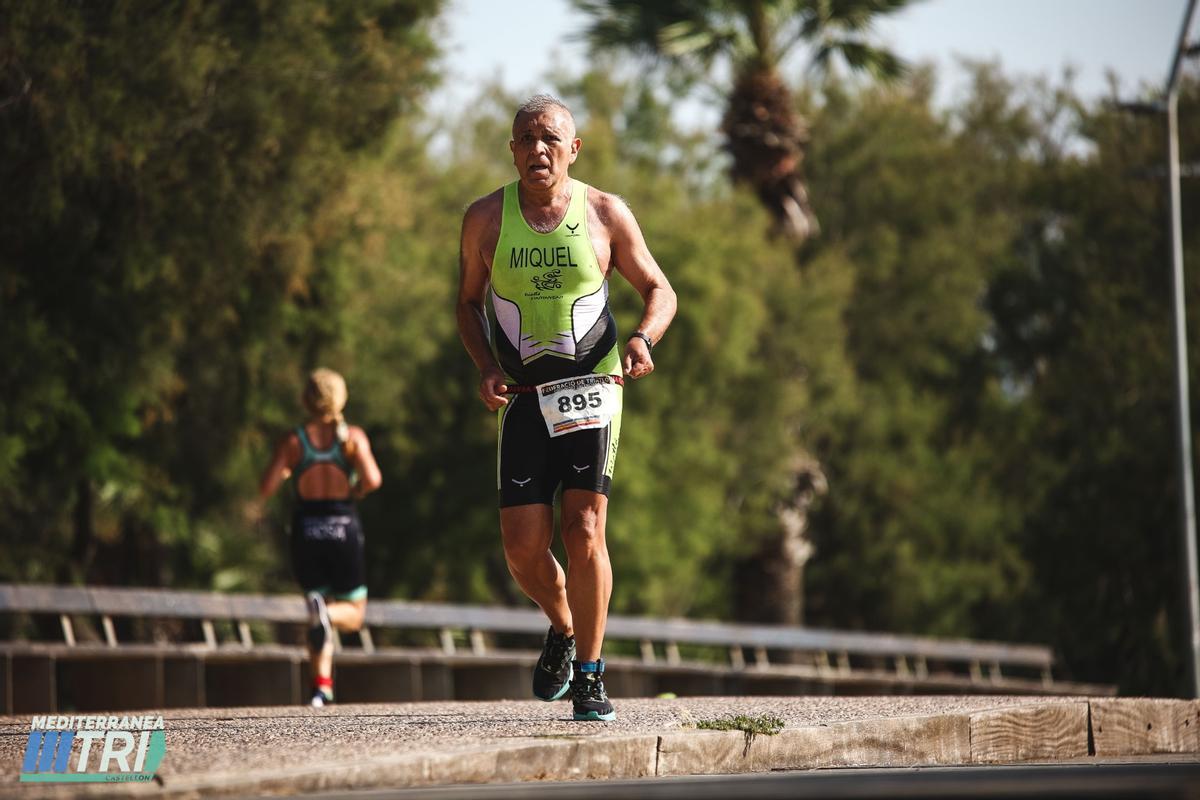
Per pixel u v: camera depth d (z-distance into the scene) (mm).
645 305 14859
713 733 13391
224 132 35969
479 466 70438
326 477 24719
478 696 41031
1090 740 17203
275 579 70812
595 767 12406
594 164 80812
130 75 33781
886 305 97250
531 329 14570
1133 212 75750
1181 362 52375
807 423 88188
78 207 36062
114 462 42438
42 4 31828
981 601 94562
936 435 99125
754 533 77375
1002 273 98500
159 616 35000
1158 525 70875
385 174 51969
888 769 12992
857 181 100312
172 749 11820
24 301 36688
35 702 31688
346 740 12398
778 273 82750
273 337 45188
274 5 37094
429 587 74625
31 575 52250
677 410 77562
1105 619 73312
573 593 14500
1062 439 75750
